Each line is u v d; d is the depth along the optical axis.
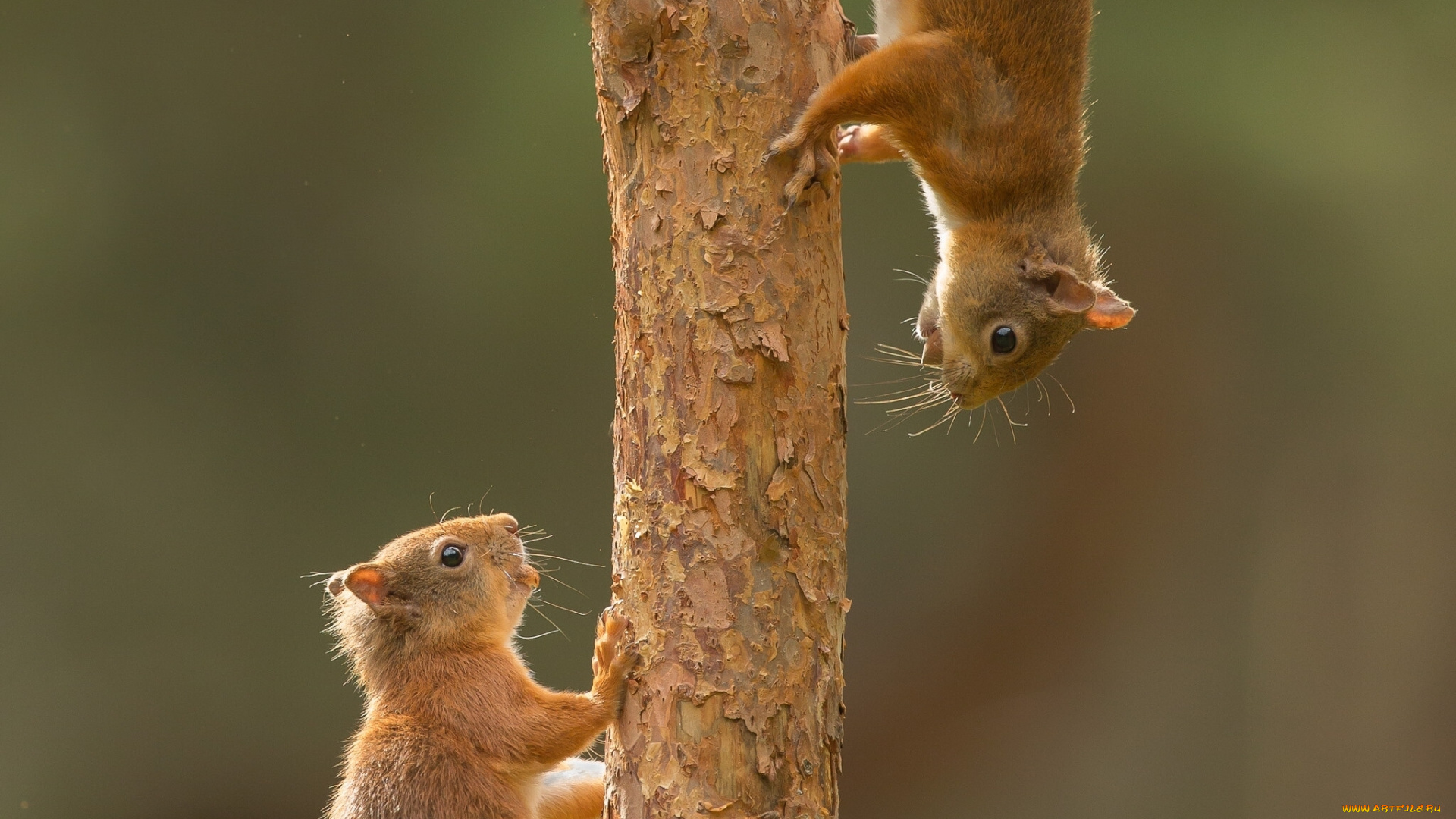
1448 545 18.70
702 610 5.32
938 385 8.07
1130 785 18.66
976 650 18.83
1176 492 19.11
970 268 7.59
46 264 17.70
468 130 18.27
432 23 18.27
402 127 18.27
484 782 6.32
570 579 17.73
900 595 18.69
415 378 18.12
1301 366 18.98
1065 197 7.67
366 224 18.22
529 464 18.12
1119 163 18.69
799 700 5.37
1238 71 18.22
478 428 18.16
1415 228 18.50
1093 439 19.02
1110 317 7.61
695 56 5.31
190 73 18.00
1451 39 18.09
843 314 5.59
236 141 18.11
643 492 5.41
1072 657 18.88
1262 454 19.06
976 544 18.83
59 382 17.66
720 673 5.31
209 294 17.98
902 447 18.69
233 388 17.95
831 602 5.46
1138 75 18.36
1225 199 18.73
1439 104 18.16
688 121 5.33
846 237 18.41
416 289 18.20
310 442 17.98
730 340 5.31
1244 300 18.92
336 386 18.06
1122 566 18.95
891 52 7.10
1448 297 18.55
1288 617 18.95
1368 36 18.17
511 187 18.11
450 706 6.54
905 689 18.61
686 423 5.33
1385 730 18.73
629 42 5.34
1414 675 18.73
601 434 18.17
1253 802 18.53
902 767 18.56
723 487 5.30
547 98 18.11
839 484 5.51
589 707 5.71
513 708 6.47
